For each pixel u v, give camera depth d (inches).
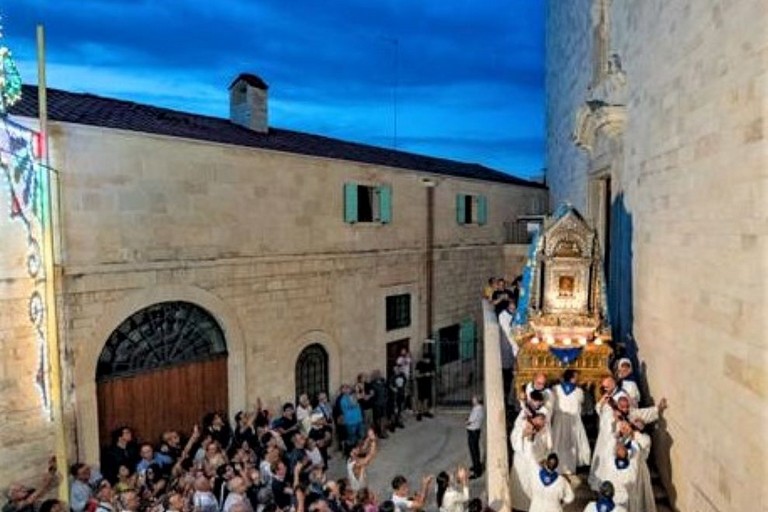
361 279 647.8
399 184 700.7
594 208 519.5
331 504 326.3
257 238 529.7
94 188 414.6
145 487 369.1
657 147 345.1
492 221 895.1
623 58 422.6
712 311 267.4
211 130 568.1
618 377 354.9
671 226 322.0
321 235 595.8
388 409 629.9
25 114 389.1
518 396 375.9
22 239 374.0
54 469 380.5
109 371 434.3
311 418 520.4
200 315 495.5
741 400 238.5
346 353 631.8
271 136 658.2
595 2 502.6
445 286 792.9
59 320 397.7
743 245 237.0
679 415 309.4
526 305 387.9
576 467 350.6
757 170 225.0
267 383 542.3
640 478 312.0
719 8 258.2
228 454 448.5
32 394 381.7
